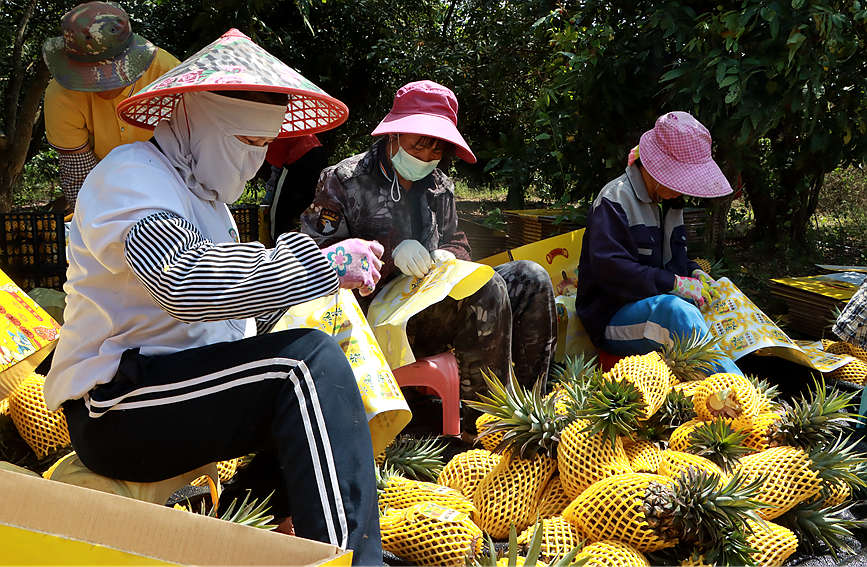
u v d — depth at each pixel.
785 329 5.99
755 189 8.68
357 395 1.89
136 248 1.83
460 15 10.32
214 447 1.90
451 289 3.26
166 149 2.09
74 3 9.94
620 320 4.13
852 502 3.04
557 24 7.00
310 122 2.57
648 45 5.77
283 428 1.82
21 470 2.17
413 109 3.39
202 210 2.14
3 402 3.01
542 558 2.34
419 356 3.66
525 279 3.72
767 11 5.05
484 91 9.10
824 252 9.39
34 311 2.95
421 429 3.77
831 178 11.70
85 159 4.11
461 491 2.84
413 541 2.38
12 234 3.91
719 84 5.25
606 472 2.57
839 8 5.43
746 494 2.36
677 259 4.40
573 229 6.16
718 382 3.07
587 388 2.90
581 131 6.41
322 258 1.91
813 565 2.65
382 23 10.66
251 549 1.31
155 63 4.02
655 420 3.03
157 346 1.99
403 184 3.54
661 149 4.05
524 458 2.70
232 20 7.74
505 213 7.17
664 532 2.33
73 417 2.02
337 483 1.76
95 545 1.18
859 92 5.75
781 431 2.95
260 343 1.90
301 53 10.56
